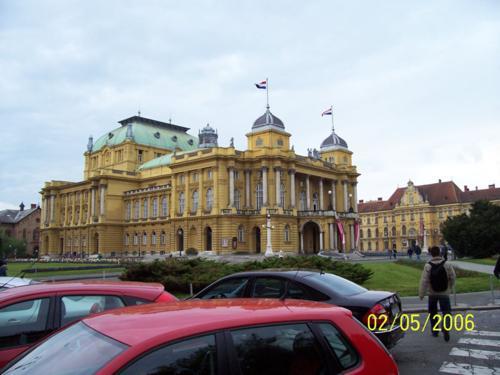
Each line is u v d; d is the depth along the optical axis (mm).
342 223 91250
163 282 26203
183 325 4699
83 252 109938
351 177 102250
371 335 5859
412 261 49844
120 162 113438
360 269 27953
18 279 13156
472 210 72438
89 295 8883
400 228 136000
